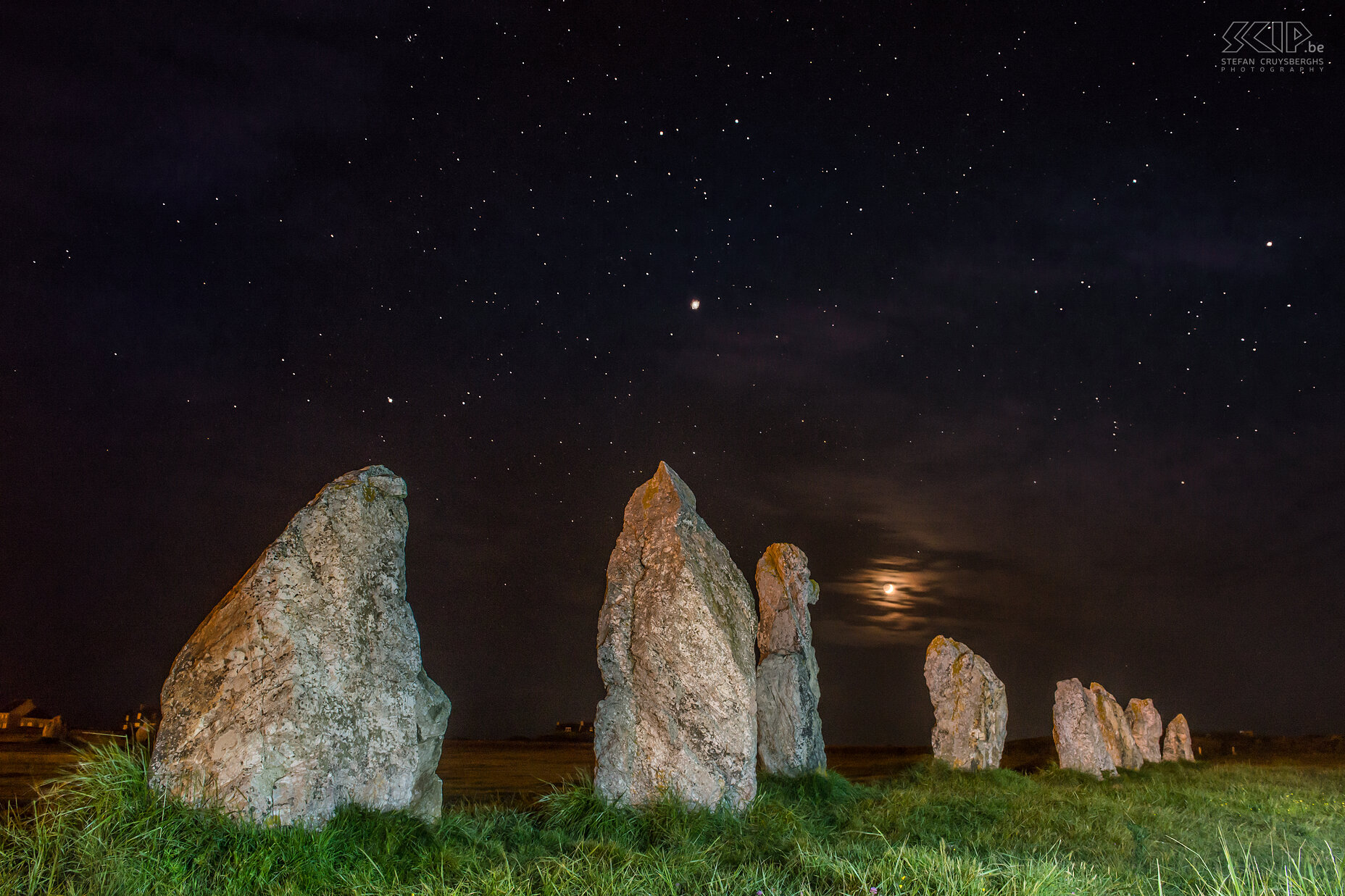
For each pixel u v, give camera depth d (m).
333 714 7.82
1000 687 22.44
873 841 9.48
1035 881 6.73
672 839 8.66
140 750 7.53
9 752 16.55
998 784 18.03
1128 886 7.54
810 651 17.23
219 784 7.17
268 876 6.32
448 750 26.03
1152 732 32.97
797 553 18.00
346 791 7.80
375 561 8.52
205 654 7.61
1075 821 11.51
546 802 10.11
